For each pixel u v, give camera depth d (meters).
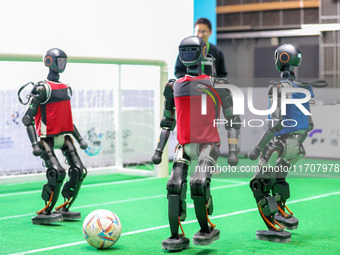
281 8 16.84
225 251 4.71
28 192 8.20
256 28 17.30
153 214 6.46
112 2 13.20
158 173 9.81
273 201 5.09
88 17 12.84
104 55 13.11
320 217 6.26
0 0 11.38
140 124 11.66
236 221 6.05
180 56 4.65
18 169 9.54
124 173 10.25
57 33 12.31
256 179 5.07
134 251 4.71
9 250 4.75
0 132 9.30
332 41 15.97
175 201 4.62
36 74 11.41
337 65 15.96
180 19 13.96
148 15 13.71
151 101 11.88
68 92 6.02
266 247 4.87
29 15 11.82
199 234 4.76
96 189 8.46
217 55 7.84
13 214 6.50
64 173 5.80
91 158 10.57
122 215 6.41
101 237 4.71
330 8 15.95
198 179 4.47
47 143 5.82
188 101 4.58
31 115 5.64
